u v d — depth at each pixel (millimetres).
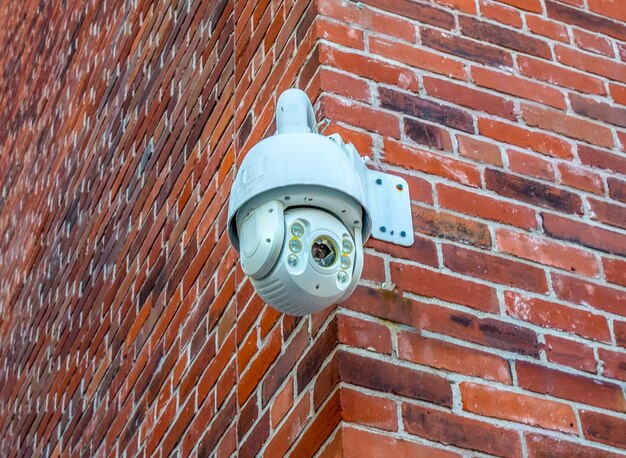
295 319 2459
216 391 2803
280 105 2238
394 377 2221
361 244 2105
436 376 2268
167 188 3766
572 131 2881
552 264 2596
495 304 2451
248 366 2635
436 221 2525
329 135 2475
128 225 4121
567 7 3160
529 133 2814
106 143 4816
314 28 2732
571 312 2531
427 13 2900
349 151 2363
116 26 5227
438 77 2785
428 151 2631
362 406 2148
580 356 2463
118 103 4801
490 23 2988
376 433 2123
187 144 3672
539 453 2264
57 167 5645
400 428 2154
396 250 2432
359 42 2734
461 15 2959
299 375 2348
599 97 2998
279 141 2111
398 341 2279
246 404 2576
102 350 3977
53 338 4754
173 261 3484
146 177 4066
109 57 5199
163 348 3336
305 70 2725
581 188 2781
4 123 7410
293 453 2258
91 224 4684
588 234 2699
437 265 2451
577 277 2604
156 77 4324
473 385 2293
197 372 2986
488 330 2400
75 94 5676
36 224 5750
